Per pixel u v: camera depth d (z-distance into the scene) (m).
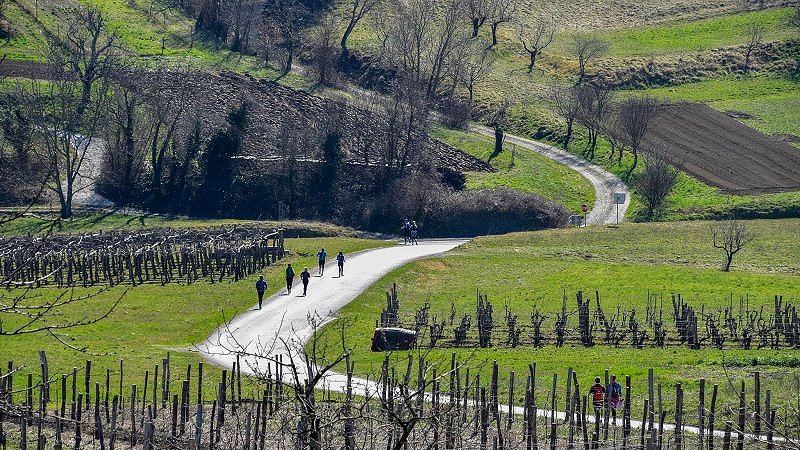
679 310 199.12
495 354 160.38
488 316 178.88
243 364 153.38
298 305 198.62
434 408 90.75
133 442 109.56
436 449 85.12
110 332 175.50
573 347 168.50
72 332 172.50
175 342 171.75
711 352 161.50
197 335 176.12
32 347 158.75
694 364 152.50
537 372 148.38
